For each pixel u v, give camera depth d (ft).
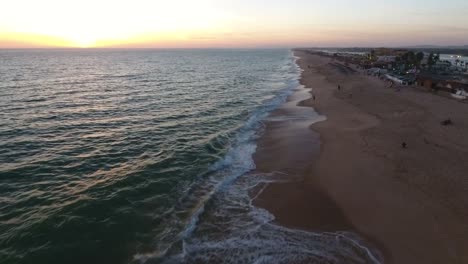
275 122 99.19
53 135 81.61
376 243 39.24
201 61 472.85
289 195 51.39
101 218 44.19
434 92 142.61
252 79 225.15
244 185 55.06
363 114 104.37
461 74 224.74
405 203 47.42
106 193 51.37
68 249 37.63
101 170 60.85
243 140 81.10
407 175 56.13
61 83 183.73
